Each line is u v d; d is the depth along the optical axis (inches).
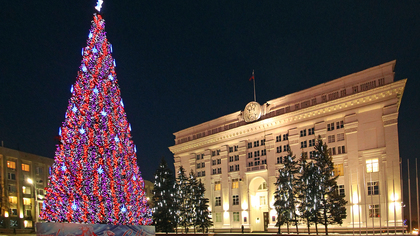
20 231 3201.3
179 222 3120.1
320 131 2669.8
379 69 2439.7
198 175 3708.2
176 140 4101.9
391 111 2310.5
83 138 1268.5
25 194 3553.2
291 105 2942.9
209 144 3646.7
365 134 2418.8
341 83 2637.8
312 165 2279.8
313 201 2222.0
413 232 1990.7
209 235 2454.5
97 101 1317.7
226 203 3336.6
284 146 2925.7
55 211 1237.7
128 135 1448.1
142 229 1424.7
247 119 3272.6
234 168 3353.8
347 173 2458.2
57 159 1282.0
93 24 1401.3
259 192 3171.8
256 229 3117.6
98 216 1275.8
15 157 3499.0
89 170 1258.0
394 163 2236.7
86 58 1354.6
